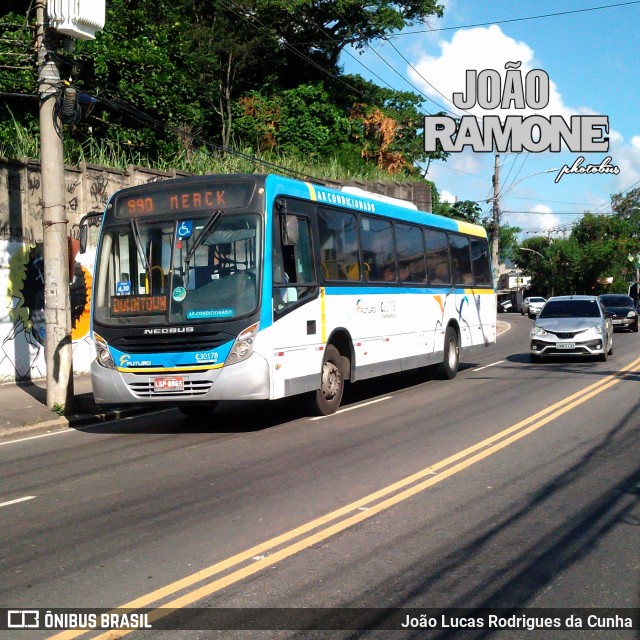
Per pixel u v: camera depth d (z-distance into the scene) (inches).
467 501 309.4
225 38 1513.3
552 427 466.3
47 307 560.1
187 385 456.4
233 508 307.3
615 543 257.4
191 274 462.0
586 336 835.4
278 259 470.9
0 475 389.1
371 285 590.9
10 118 869.2
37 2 538.9
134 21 994.1
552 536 265.0
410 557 245.8
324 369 532.4
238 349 449.7
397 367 630.5
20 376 694.5
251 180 470.0
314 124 1643.7
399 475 353.7
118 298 471.8
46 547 266.7
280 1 1565.0
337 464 380.5
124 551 259.0
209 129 1606.8
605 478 343.3
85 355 773.9
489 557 245.0
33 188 705.6
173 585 226.4
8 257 682.2
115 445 460.4
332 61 1791.3
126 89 936.9
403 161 1706.4
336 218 550.6
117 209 484.4
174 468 386.6
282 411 563.8
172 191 476.1
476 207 2118.6
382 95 1804.9
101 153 821.2
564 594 216.2
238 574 233.6
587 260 3316.9
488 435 446.0
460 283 772.6
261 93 1691.7
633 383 659.4
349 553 250.5
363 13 1656.0
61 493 344.5
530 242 3676.2
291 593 218.5
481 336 820.6
